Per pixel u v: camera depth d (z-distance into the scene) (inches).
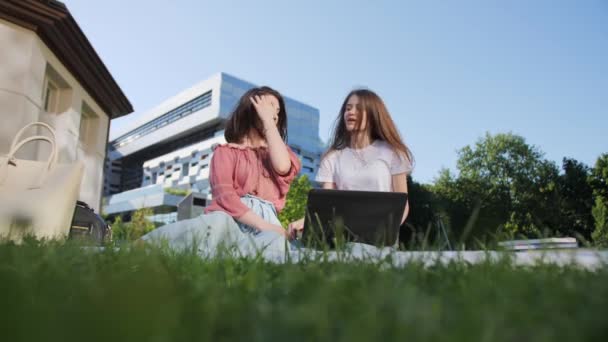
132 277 29.5
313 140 2564.0
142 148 2800.2
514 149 1232.2
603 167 1018.1
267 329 22.7
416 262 51.1
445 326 23.1
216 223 83.4
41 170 106.6
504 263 49.8
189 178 2324.1
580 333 22.0
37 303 28.3
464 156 1293.1
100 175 483.2
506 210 1140.5
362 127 133.4
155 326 19.8
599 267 49.6
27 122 312.0
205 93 2379.4
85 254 62.3
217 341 22.6
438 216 65.2
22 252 59.4
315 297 28.7
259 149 110.5
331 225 85.4
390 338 20.9
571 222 1047.6
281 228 97.3
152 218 1352.1
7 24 304.2
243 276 47.4
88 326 19.0
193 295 31.8
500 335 21.0
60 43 347.6
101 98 464.8
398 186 131.6
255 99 114.4
